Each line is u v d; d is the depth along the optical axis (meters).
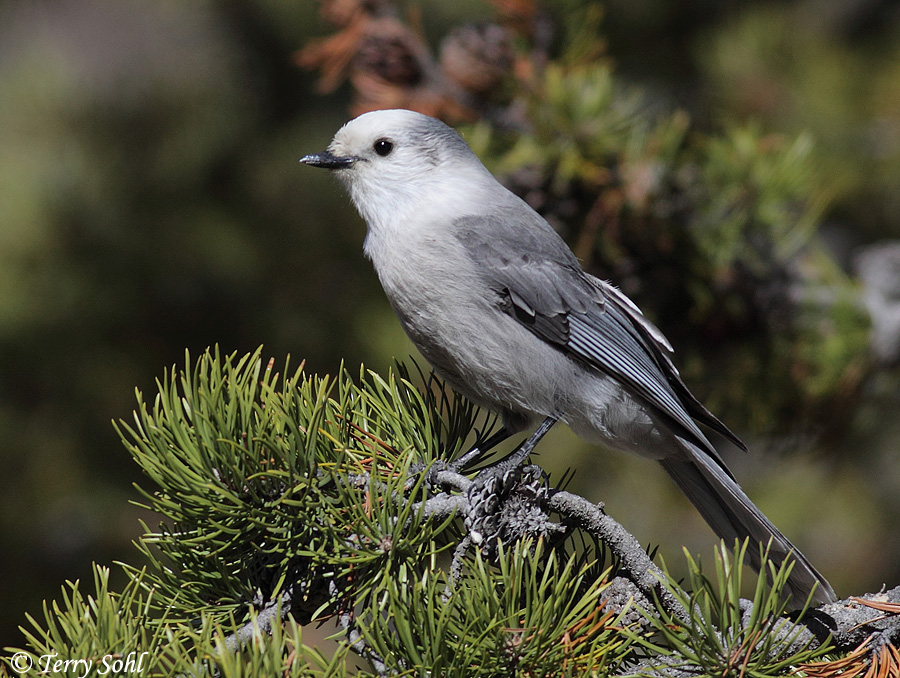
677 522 10.05
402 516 4.23
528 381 6.82
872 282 8.15
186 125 11.86
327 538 4.39
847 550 10.74
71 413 10.93
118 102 11.86
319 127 12.27
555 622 4.08
